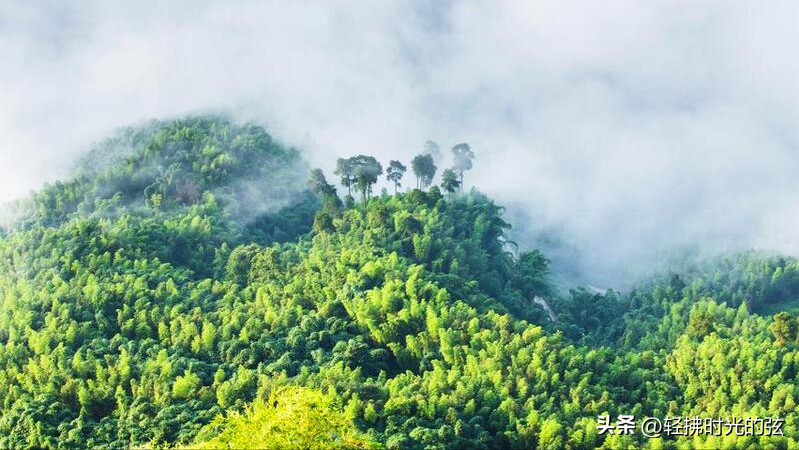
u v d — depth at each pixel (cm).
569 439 19238
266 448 13588
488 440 19388
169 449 17000
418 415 19775
